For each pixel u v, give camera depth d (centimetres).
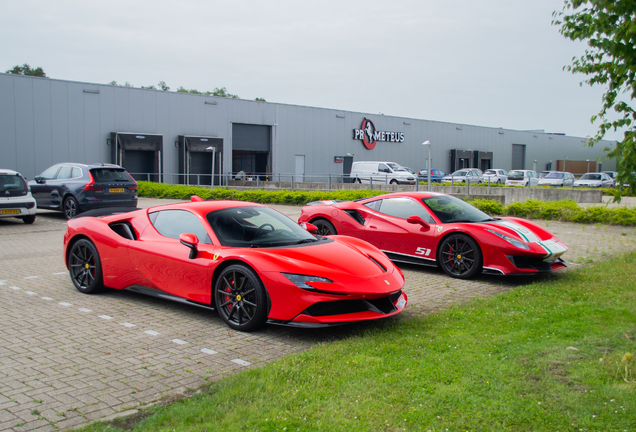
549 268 612
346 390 291
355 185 2484
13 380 319
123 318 465
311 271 405
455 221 673
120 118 2892
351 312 407
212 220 482
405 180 2944
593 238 1014
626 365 308
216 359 359
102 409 277
